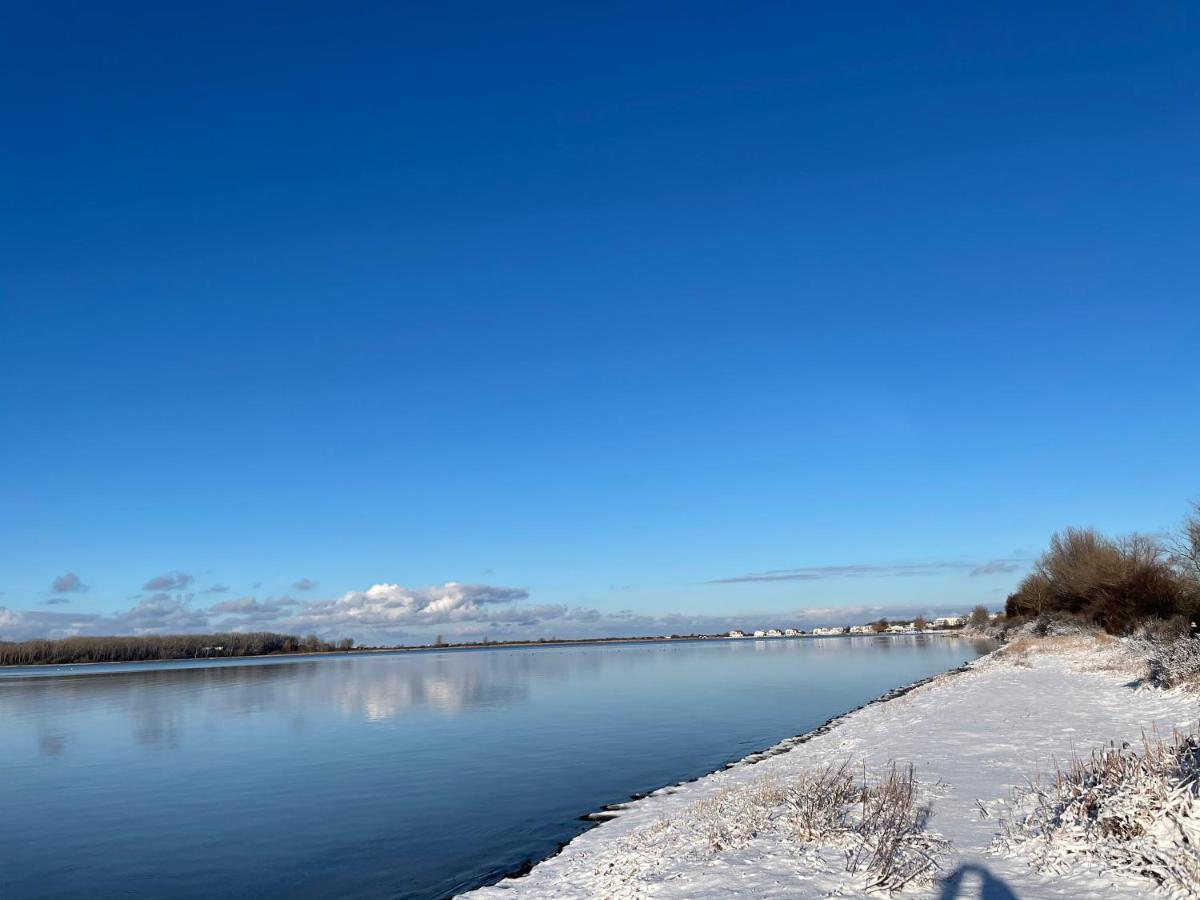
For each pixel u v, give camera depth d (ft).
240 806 79.00
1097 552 186.09
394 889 50.90
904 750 62.95
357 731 132.87
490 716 146.51
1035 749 57.36
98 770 104.53
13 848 66.44
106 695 236.02
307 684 267.18
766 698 164.14
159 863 60.64
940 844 35.73
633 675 258.57
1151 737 56.44
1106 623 165.37
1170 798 30.60
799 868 34.09
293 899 50.80
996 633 354.74
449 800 76.07
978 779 49.08
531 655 591.37
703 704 154.61
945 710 84.79
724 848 38.42
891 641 557.33
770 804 45.55
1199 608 119.65
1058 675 114.62
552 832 61.62
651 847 43.29
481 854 57.16
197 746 123.03
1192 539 122.21
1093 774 37.70
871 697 161.89
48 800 86.38
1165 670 81.25
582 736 115.03
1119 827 31.71
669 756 94.79
